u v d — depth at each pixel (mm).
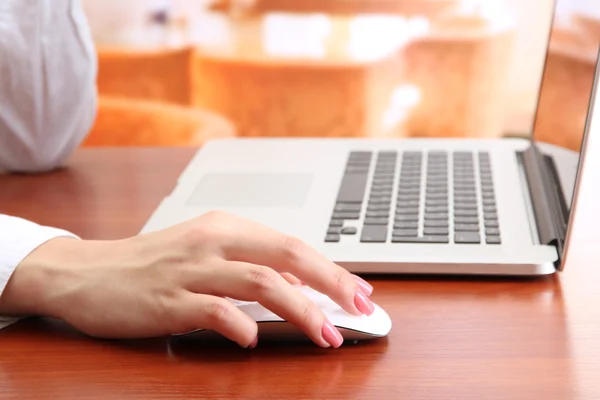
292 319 643
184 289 654
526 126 1911
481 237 758
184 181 892
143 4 1898
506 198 822
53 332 686
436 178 874
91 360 650
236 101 1929
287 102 1916
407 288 724
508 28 1854
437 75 1893
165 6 1898
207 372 633
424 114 1923
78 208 874
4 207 881
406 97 1915
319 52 1891
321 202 828
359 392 611
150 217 840
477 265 728
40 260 700
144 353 656
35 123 941
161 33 1915
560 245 729
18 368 645
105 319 667
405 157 936
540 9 1814
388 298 711
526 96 1890
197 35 1916
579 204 858
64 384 627
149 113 1929
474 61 1879
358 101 1902
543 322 676
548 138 837
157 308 655
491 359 638
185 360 647
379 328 656
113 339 673
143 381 627
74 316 679
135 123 1926
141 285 664
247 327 642
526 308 693
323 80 1893
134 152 1029
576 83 764
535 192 816
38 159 957
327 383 620
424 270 732
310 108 1915
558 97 821
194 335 659
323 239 763
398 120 1927
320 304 659
